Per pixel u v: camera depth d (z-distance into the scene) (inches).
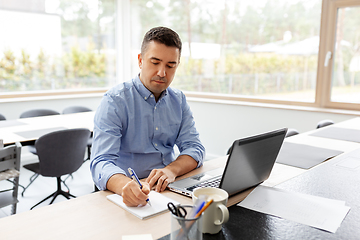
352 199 42.7
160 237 33.2
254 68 152.3
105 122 53.6
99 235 33.6
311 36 134.8
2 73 159.3
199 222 30.4
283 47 142.6
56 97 166.1
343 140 77.5
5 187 122.5
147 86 54.7
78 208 40.3
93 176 51.3
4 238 32.7
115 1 199.0
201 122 163.6
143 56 52.8
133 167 58.2
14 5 159.0
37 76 171.6
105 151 51.9
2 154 71.8
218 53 162.9
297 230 34.4
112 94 55.5
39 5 167.6
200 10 166.1
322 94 135.0
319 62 133.5
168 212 39.4
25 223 36.0
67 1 178.4
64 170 99.8
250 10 149.2
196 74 172.4
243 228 34.7
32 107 159.3
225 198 33.7
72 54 184.2
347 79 128.9
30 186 124.8
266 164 45.5
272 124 141.3
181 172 53.3
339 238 32.8
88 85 193.6
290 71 142.3
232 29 156.3
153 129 58.6
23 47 164.6
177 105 61.4
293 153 65.4
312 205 40.5
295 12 137.2
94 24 191.8
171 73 52.7
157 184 46.9
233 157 38.3
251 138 39.7
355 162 59.6
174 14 176.4
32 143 94.2
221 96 162.7
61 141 95.0
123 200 40.6
